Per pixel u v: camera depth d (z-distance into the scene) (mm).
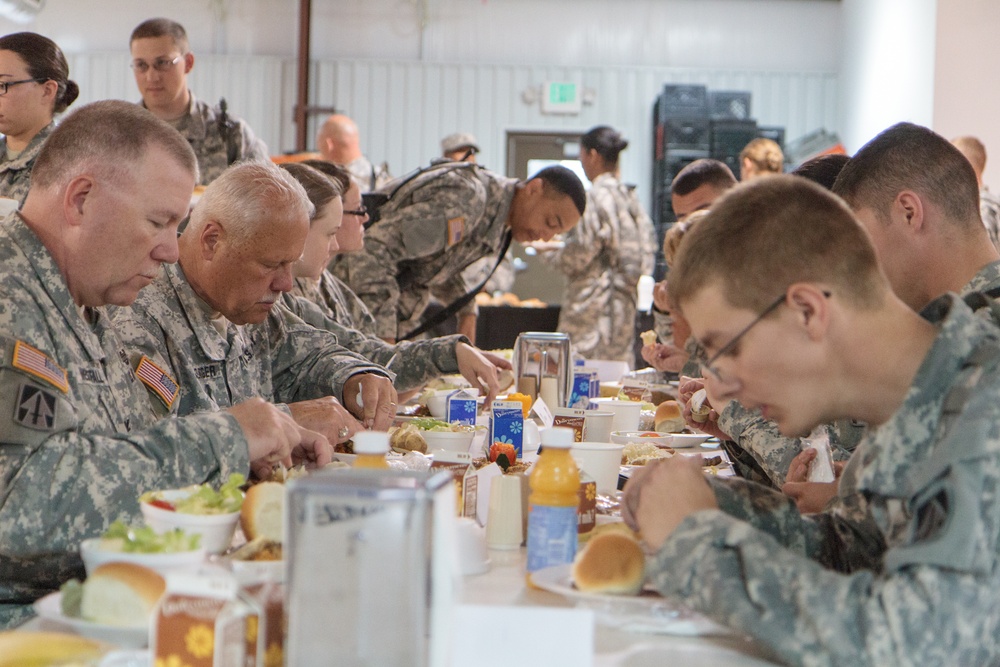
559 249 7543
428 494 907
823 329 1216
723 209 1263
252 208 2414
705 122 10508
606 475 2039
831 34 11812
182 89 5180
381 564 896
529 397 3115
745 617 1099
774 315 1220
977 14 8148
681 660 1126
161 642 970
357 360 2998
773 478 2516
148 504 1399
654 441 2857
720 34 11836
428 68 11750
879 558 1438
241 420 1724
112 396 1855
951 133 8234
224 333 2582
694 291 1261
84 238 1814
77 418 1619
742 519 1469
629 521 1490
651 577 1188
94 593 1091
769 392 1256
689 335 3869
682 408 3137
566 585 1314
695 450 2789
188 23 11633
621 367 5379
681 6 11820
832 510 1522
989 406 1138
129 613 1082
